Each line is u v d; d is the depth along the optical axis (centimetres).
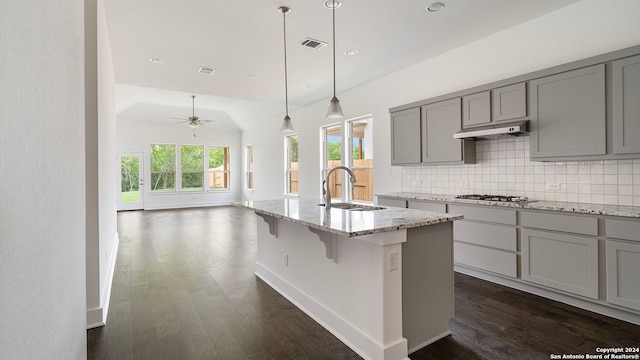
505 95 334
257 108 897
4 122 64
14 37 69
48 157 91
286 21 326
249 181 1129
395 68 477
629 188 280
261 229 358
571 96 285
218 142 1130
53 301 95
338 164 665
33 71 80
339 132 661
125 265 407
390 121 488
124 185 991
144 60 430
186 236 584
